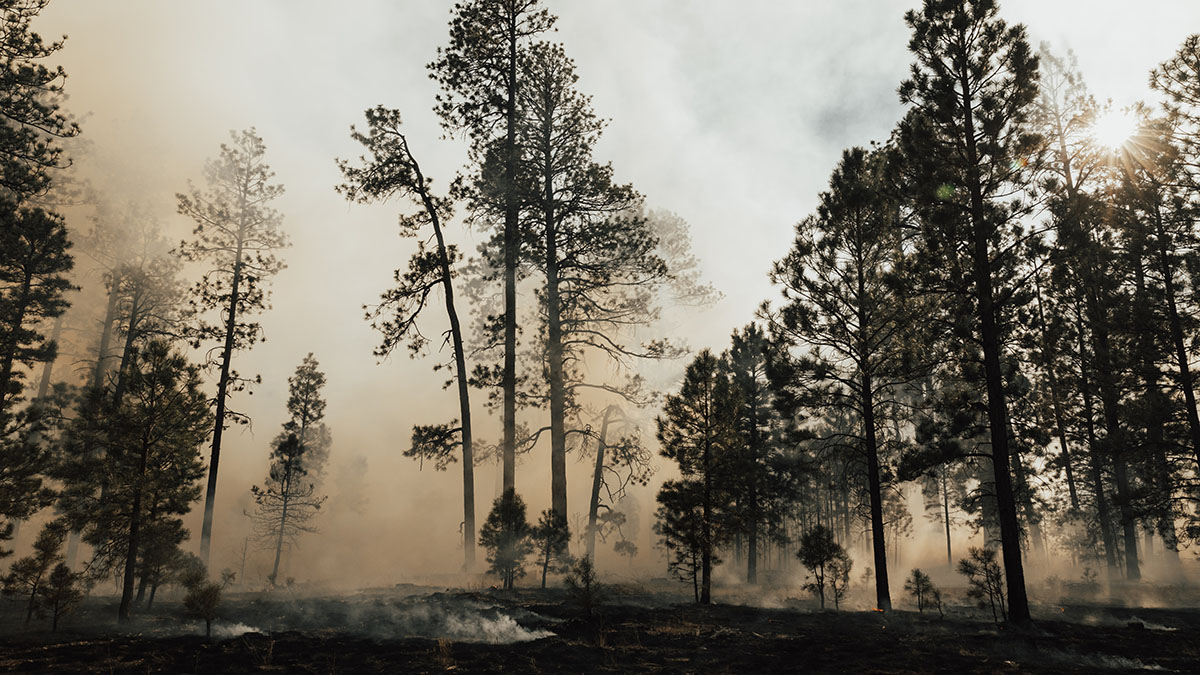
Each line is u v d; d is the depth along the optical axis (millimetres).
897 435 21281
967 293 16078
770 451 29906
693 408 17844
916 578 16797
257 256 26641
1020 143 15836
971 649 10945
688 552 17328
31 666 8109
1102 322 22531
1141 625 13297
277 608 13227
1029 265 15984
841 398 18406
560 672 8992
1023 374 26156
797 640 11531
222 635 10328
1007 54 16656
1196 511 22141
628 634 11664
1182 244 21656
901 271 17266
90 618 12148
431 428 24203
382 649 9789
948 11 17016
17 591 10922
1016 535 14648
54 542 11531
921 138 16766
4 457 15000
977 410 16297
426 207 26531
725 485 17359
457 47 26656
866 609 17297
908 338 17453
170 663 8570
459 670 8789
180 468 13391
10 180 21594
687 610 14711
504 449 23453
